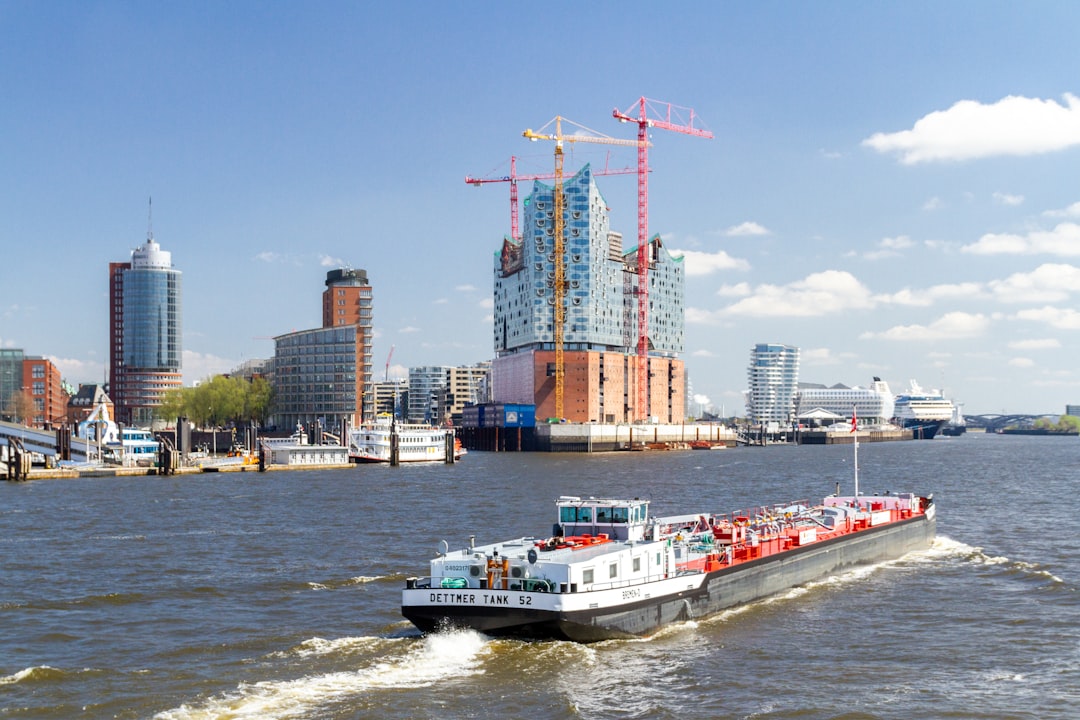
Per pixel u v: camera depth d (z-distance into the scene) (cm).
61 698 4672
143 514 12575
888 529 8144
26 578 7700
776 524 7369
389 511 12706
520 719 4362
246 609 6506
